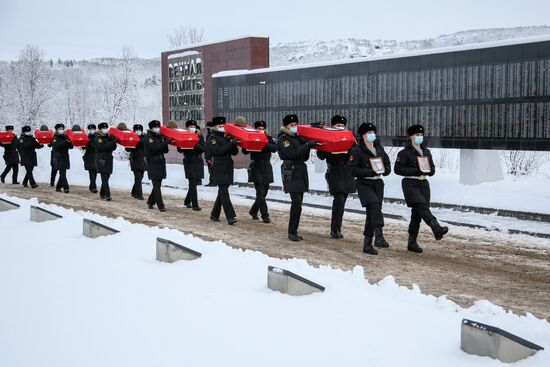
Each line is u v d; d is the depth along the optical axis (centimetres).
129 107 5012
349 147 1085
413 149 1020
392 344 481
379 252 1014
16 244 930
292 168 1105
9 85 5500
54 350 472
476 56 1648
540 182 1639
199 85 2869
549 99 1508
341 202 1141
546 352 465
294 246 1058
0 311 577
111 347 475
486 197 1526
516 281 820
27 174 2141
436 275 847
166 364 439
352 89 2003
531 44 1535
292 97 2242
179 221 1343
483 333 459
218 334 500
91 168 1977
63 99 7925
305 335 499
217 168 1310
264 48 2647
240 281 678
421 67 1783
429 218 991
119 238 958
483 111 1638
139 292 634
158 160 1515
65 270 745
